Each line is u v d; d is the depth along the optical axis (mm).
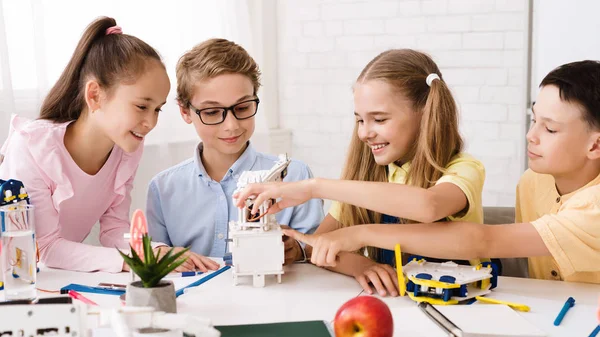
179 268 1219
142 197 2447
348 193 1109
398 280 1087
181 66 1492
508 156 2736
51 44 2150
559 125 1165
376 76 1251
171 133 2545
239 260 1108
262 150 2955
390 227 1142
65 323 753
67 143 1409
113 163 1481
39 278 1195
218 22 2748
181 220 1586
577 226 1088
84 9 2229
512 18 2672
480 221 1269
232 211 1566
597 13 1862
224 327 893
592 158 1176
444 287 1006
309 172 1642
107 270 1230
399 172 1330
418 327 900
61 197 1343
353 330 809
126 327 730
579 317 955
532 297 1054
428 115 1226
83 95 1377
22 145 1343
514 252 1104
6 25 2033
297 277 1178
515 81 2695
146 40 2441
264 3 3061
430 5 2803
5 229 1004
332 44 3023
